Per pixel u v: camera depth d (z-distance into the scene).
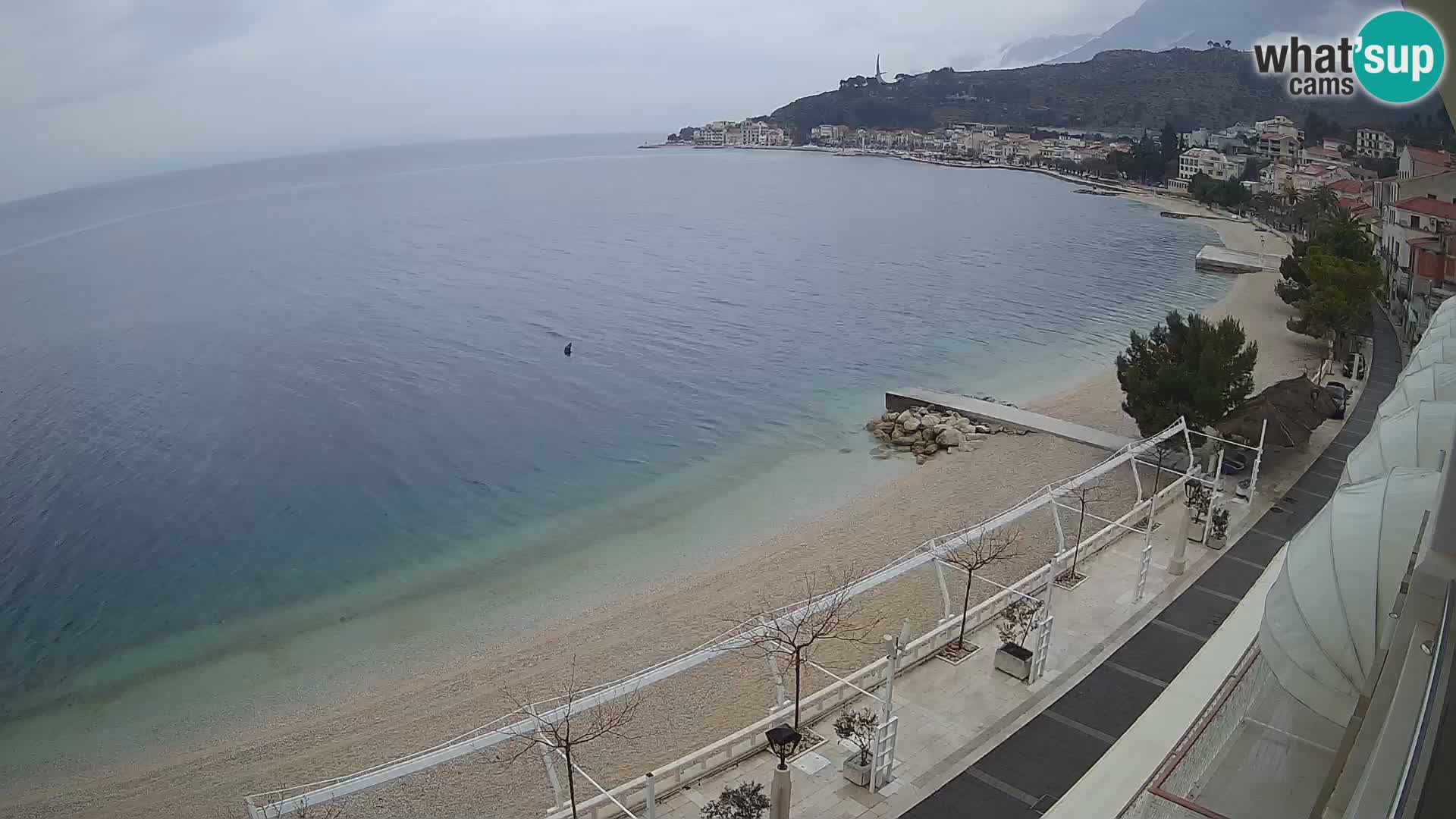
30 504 49.06
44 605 38.72
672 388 68.81
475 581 39.78
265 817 20.23
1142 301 95.50
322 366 75.38
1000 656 26.25
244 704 31.14
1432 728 7.38
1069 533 38.53
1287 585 13.99
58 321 96.62
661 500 48.06
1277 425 40.41
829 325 88.81
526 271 122.06
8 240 196.62
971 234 155.38
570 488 50.12
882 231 160.25
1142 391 44.31
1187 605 29.83
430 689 31.05
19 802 26.61
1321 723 16.34
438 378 71.88
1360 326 66.38
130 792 26.72
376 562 41.94
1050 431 51.78
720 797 20.72
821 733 24.05
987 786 21.69
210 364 76.69
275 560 42.41
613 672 30.97
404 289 110.69
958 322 89.25
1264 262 108.19
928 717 24.41
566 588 38.53
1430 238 68.06
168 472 53.28
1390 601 12.50
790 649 29.17
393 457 55.19
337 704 30.73
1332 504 14.51
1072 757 22.64
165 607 38.34
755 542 41.94
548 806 24.52
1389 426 17.70
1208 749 15.54
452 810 24.61
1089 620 29.12
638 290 108.38
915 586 35.09
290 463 54.50
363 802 25.09
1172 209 183.62
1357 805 8.25
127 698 31.94
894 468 50.81
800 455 53.91
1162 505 37.78
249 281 119.00
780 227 169.12
